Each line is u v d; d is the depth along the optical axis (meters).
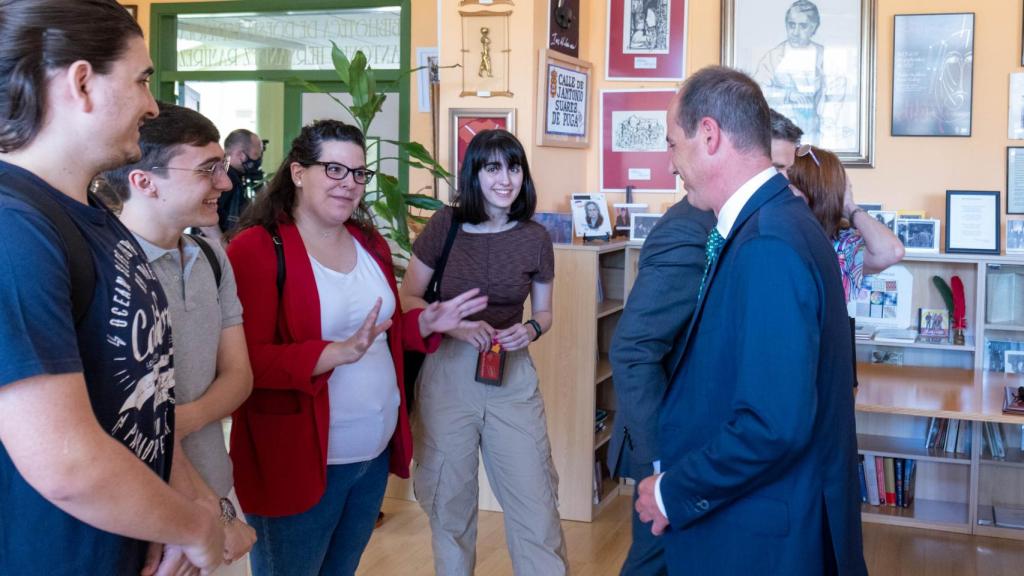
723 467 1.73
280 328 2.38
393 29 5.93
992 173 4.70
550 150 4.91
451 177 4.64
